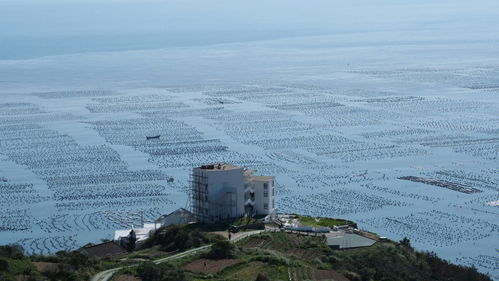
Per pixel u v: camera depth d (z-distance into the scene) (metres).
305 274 178.00
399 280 191.00
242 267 181.12
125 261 186.88
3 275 154.88
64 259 176.62
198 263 184.00
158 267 171.12
